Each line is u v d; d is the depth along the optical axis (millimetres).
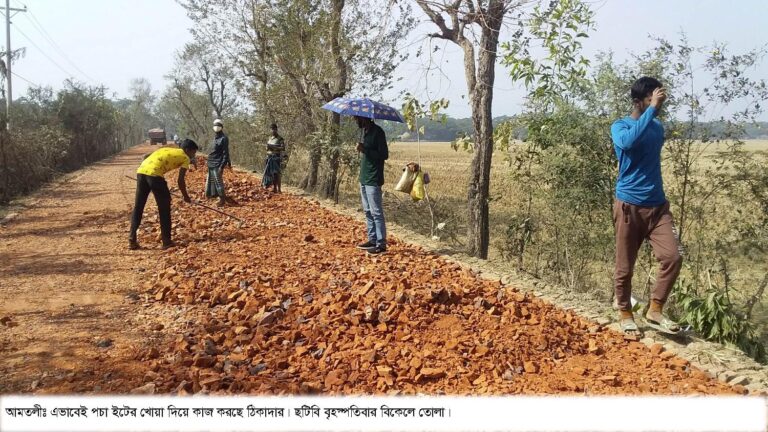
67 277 6965
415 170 8898
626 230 5215
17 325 5242
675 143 7383
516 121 8484
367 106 7879
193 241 8969
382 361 4473
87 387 3994
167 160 8500
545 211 8891
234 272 6902
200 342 4801
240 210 12148
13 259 7961
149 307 5828
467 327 5254
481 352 4684
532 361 4633
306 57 14836
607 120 7375
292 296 5992
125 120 69812
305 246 8609
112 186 19484
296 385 3963
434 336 5000
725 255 7449
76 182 21141
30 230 10375
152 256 8031
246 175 19906
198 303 5910
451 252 8961
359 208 14484
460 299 5898
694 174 7434
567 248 8398
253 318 5293
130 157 44531
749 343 5922
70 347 4730
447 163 37688
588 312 6062
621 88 7293
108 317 5508
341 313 5398
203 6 18297
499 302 5863
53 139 24578
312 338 4848
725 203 7535
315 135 15156
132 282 6738
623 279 5371
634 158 5027
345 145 14656
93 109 35750
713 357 4879
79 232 10000
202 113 43562
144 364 4391
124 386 4008
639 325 5684
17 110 24578
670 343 5254
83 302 5973
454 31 9281
